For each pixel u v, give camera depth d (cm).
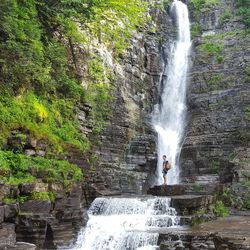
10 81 1800
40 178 1537
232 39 3228
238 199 2177
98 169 2278
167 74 3281
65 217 1538
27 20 2017
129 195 2084
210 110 2922
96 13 2506
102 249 1473
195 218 1656
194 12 3656
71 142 1959
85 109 2319
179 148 2856
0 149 1524
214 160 2653
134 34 3003
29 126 1683
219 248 1257
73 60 2383
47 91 2069
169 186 2131
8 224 1296
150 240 1412
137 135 2675
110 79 2623
